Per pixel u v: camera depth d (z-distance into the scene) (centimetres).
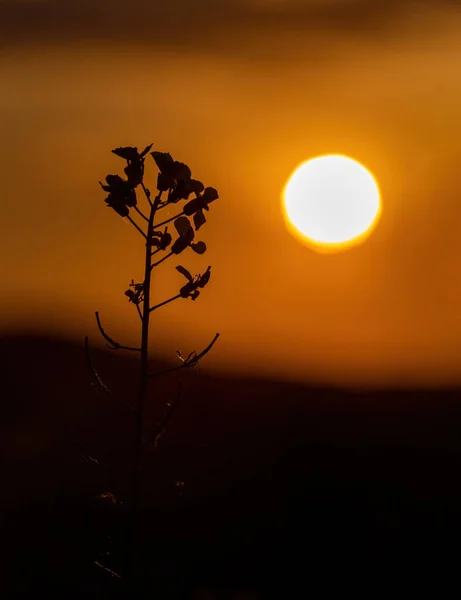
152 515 1908
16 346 3888
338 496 2134
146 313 895
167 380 2430
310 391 3428
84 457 879
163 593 1586
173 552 1780
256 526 1966
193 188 917
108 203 907
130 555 843
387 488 2258
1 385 3123
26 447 2233
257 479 2202
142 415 865
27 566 1555
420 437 2694
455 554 1930
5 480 1998
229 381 3259
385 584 1825
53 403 2777
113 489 867
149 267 905
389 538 2006
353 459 2428
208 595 1652
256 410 2903
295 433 2673
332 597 1791
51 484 1900
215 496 2012
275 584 1795
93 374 864
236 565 1812
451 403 3350
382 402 3400
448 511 2139
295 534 1939
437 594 1795
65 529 1672
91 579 1425
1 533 1706
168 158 914
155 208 913
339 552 1925
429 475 2295
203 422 2494
